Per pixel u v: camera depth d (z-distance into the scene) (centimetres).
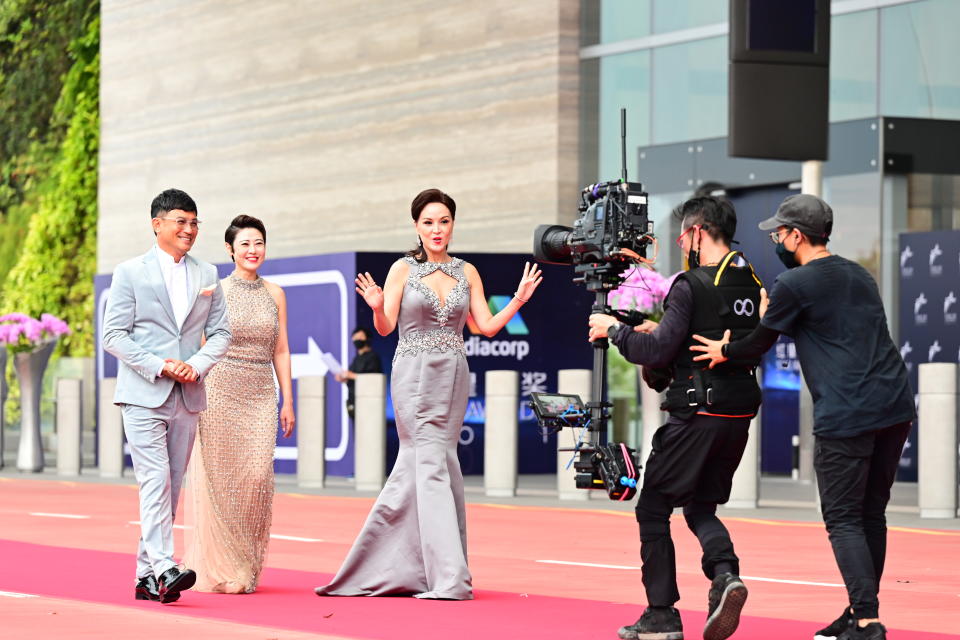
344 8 3159
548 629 895
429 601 1017
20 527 1563
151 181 3612
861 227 2353
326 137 3194
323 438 2289
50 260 4644
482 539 1465
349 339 2414
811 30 1650
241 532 1065
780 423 2509
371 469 2202
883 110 2406
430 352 1051
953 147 2350
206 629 881
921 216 2345
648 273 1866
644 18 2714
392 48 3066
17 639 838
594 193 884
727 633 811
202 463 1076
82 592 1056
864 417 813
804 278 823
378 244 3081
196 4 3497
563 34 2789
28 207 4897
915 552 1352
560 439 1991
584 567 1230
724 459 852
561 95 2783
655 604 849
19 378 2655
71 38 4812
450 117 2958
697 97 2634
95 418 2847
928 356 2266
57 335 2675
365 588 1045
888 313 2334
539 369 2523
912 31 2375
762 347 830
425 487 1040
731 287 846
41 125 4903
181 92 3531
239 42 3391
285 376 1123
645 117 2708
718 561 833
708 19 2620
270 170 3316
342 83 3162
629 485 848
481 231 2897
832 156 2383
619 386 2658
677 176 2591
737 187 2523
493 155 2881
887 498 851
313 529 1555
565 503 1916
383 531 1049
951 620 944
